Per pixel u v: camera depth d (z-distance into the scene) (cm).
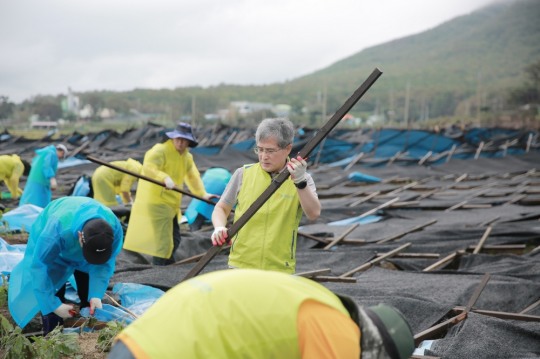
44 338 473
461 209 1319
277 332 236
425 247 909
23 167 1230
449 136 2600
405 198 1421
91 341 498
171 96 14925
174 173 776
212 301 238
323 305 246
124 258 786
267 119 415
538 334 529
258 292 242
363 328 246
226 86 18525
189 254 864
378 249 912
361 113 15012
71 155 1772
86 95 11562
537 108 9394
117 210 973
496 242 967
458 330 538
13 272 506
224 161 2203
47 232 468
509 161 2364
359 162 2362
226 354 230
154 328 234
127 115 11231
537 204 1412
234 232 409
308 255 845
